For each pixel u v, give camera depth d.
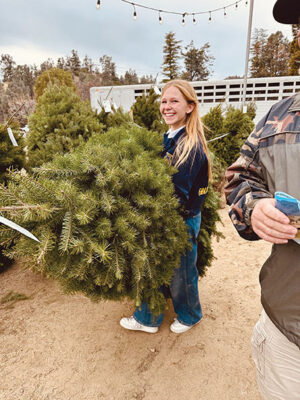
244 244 3.69
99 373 1.80
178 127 1.86
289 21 0.94
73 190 1.24
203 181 1.74
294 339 0.91
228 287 2.72
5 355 1.93
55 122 2.74
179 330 2.09
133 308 2.42
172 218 1.55
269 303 0.98
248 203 0.96
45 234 1.16
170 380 1.75
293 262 0.91
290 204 0.75
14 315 2.34
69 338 2.09
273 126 0.95
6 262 3.01
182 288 1.90
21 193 1.21
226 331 2.15
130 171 1.44
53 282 2.81
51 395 1.65
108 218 1.36
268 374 1.06
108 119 3.03
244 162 1.07
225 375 1.77
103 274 1.32
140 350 1.98
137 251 1.35
